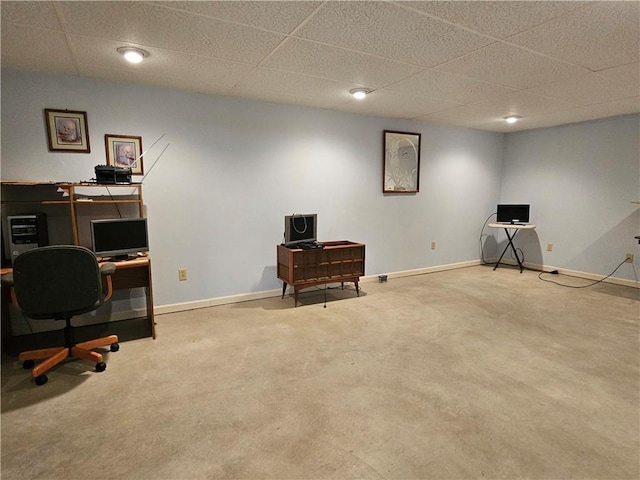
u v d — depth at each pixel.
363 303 3.93
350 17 1.99
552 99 3.72
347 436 1.81
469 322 3.36
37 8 1.88
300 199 4.20
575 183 5.05
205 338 2.99
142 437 1.80
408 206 5.09
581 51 2.45
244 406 2.06
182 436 1.81
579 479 1.54
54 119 2.98
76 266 2.32
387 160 4.77
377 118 4.64
